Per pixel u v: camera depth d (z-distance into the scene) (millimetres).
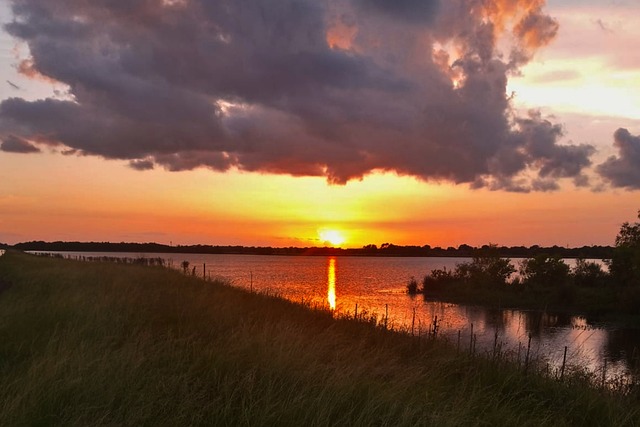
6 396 5707
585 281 43750
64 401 5547
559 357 16266
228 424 5367
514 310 35719
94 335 8734
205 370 6867
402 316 29266
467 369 8719
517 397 7629
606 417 6914
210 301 13500
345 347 8953
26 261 36812
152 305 12359
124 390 5871
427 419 5559
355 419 5527
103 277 19828
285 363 6910
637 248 38750
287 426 5340
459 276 48531
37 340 8492
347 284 57594
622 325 29688
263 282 53031
